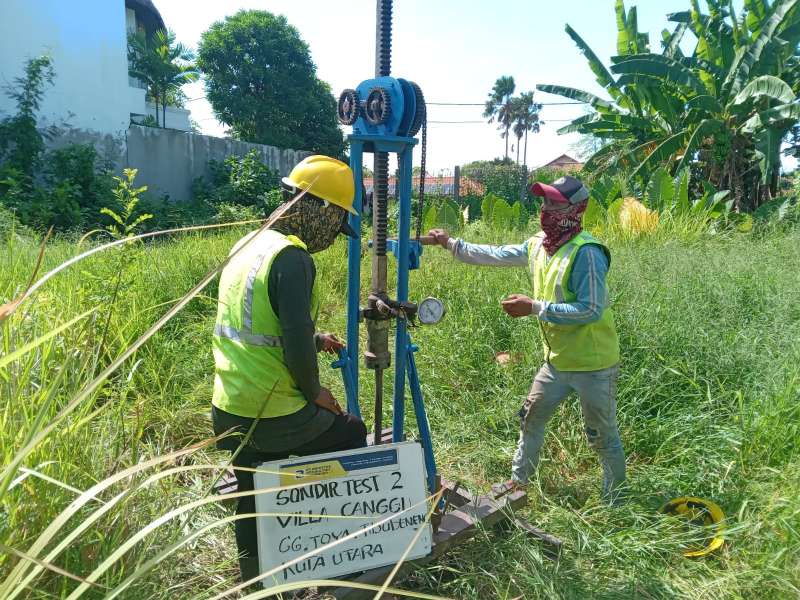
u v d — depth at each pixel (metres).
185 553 2.35
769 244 8.49
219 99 29.69
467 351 4.82
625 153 15.70
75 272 4.28
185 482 3.25
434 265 7.11
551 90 16.61
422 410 2.83
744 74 14.03
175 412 3.92
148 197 15.73
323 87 32.16
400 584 2.55
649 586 2.62
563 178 2.98
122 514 2.09
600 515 3.11
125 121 15.64
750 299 5.78
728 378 4.36
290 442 2.29
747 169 15.44
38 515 1.92
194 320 5.41
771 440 3.54
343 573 2.32
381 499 2.39
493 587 2.59
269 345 2.20
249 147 18.56
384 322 2.71
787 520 2.82
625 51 16.05
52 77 14.23
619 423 3.94
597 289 2.86
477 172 27.91
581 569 2.70
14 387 2.20
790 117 12.66
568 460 3.68
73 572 1.86
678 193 13.06
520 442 3.33
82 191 12.89
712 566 2.77
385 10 2.59
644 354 4.46
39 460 1.98
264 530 2.25
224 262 1.45
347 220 2.44
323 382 4.49
